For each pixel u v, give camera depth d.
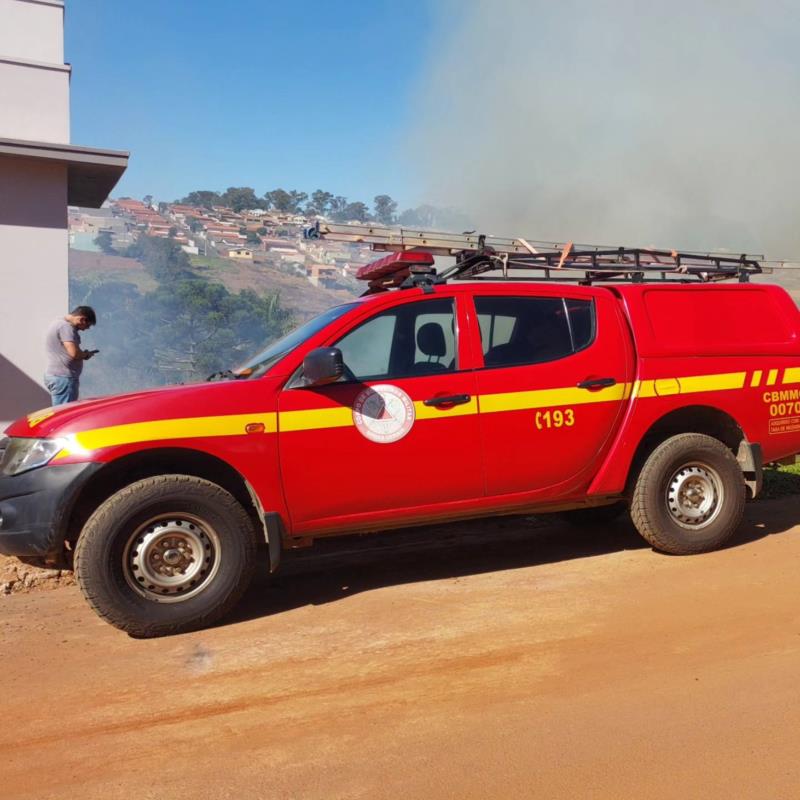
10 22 9.60
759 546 6.06
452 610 4.86
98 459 4.55
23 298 8.89
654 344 5.79
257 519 5.14
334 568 5.94
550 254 6.20
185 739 3.41
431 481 5.19
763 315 6.23
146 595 4.60
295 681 3.94
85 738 3.45
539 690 3.72
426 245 6.10
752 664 3.92
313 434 4.91
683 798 2.84
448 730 3.38
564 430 5.48
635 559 5.84
